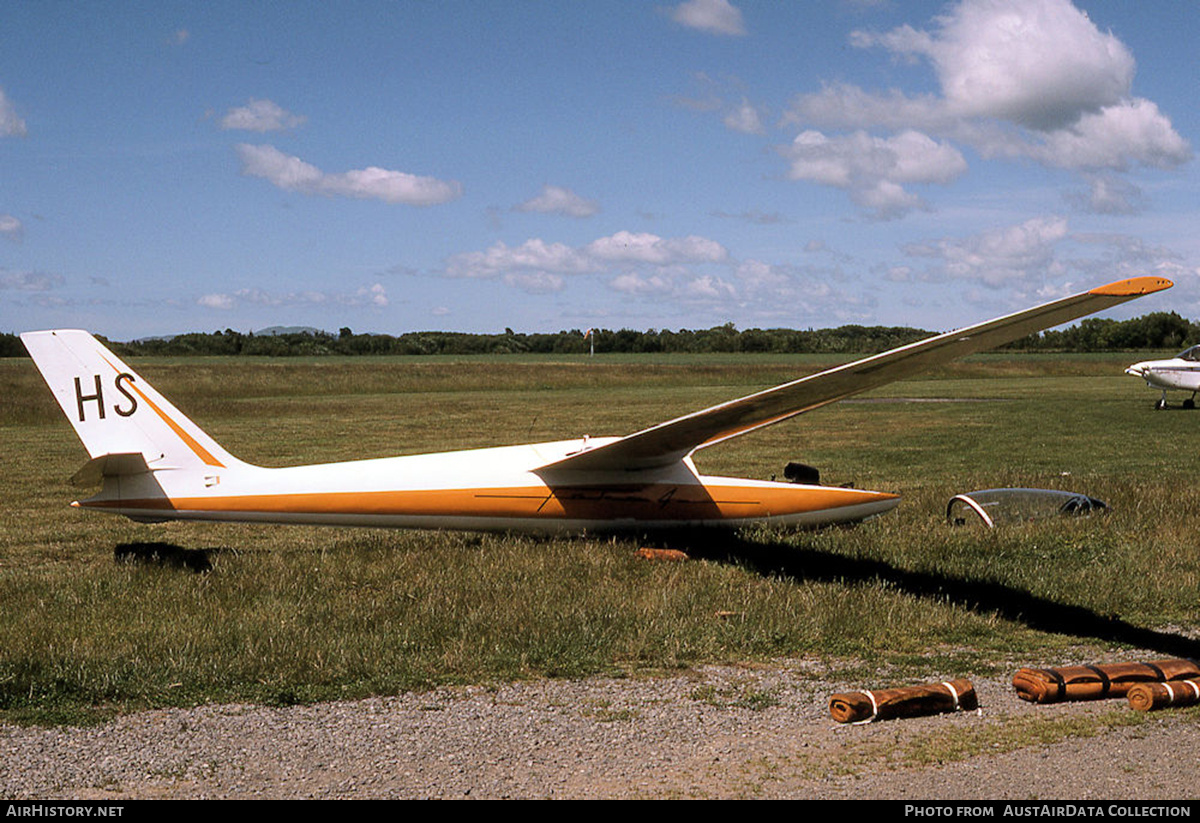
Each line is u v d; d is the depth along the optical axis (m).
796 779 4.05
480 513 8.92
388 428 27.08
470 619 6.32
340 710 4.93
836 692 5.25
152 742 4.48
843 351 120.69
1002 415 28.61
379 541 9.38
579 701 5.09
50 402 32.84
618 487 9.35
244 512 8.37
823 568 8.24
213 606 6.77
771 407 8.34
